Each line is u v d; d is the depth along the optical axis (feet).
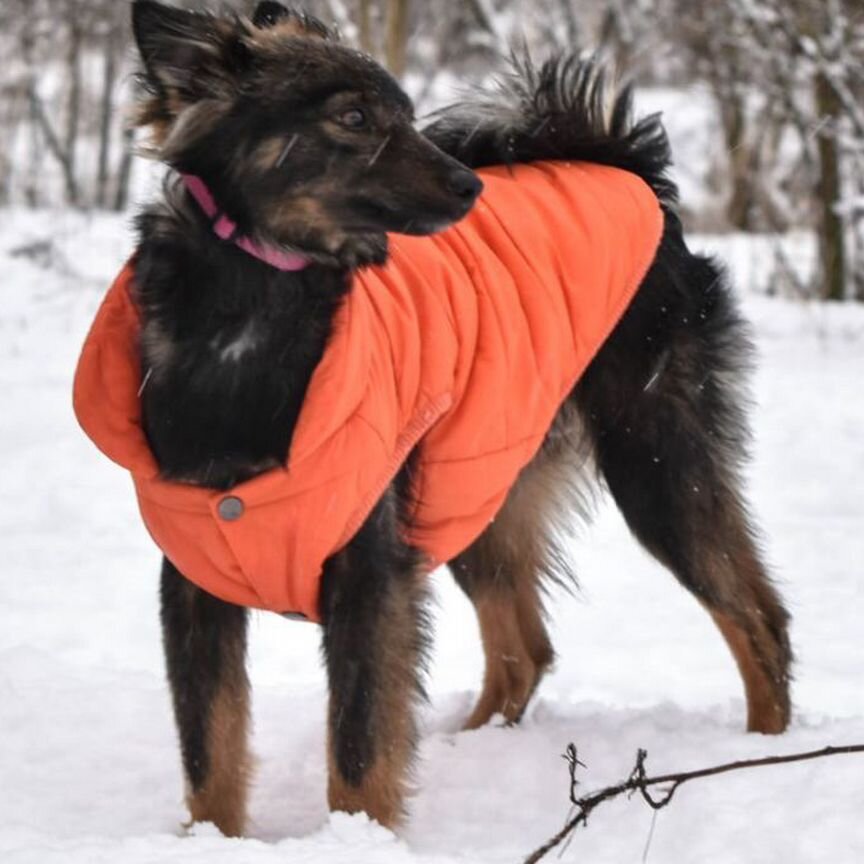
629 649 25.09
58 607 26.43
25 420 38.45
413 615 16.62
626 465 20.34
